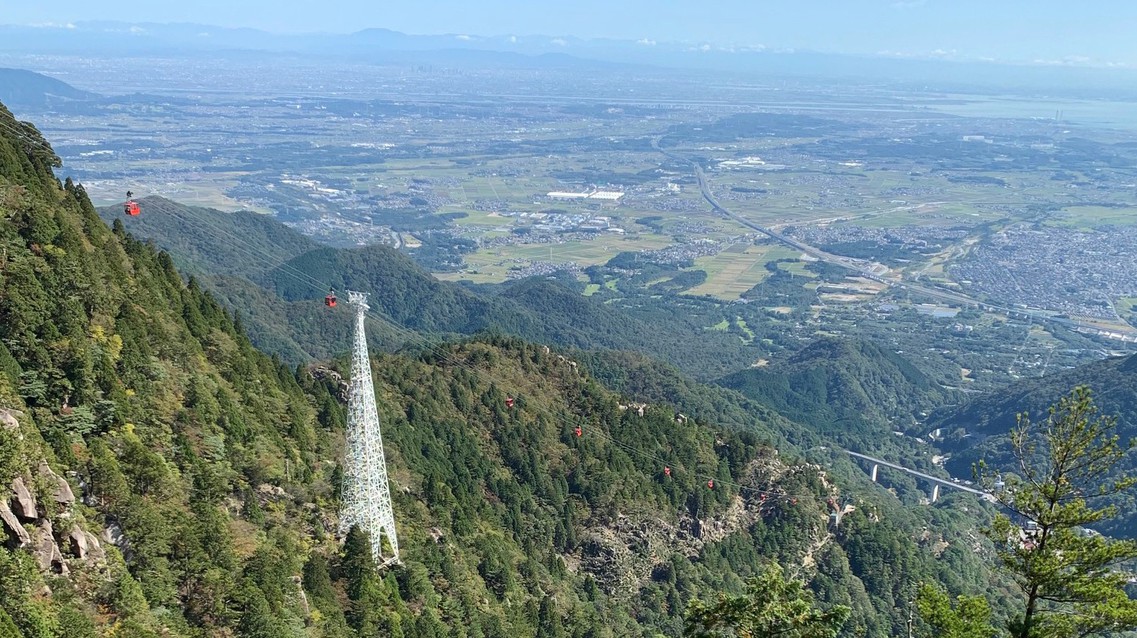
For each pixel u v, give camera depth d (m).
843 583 195.88
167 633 87.31
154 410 114.69
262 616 95.44
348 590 116.81
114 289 130.25
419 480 161.12
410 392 195.62
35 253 119.38
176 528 98.25
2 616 71.25
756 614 76.50
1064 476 73.31
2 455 80.88
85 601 82.44
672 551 186.50
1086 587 73.00
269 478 122.81
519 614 140.62
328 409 161.62
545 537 174.88
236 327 172.38
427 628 118.69
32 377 101.50
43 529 82.56
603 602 167.38
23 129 159.12
